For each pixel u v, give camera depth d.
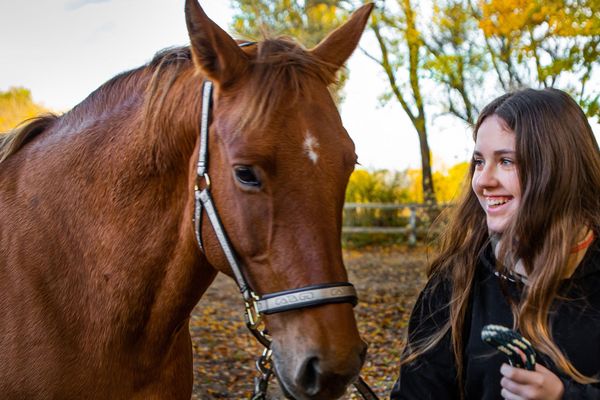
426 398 1.69
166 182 1.83
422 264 11.12
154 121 1.83
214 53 1.66
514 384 1.33
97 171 1.91
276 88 1.56
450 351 1.68
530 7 7.99
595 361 1.41
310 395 1.51
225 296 8.26
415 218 14.12
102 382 1.86
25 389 1.83
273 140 1.51
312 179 1.52
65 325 1.85
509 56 9.26
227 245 1.64
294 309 1.54
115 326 1.85
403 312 6.87
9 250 1.94
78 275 1.89
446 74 10.57
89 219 1.90
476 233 1.68
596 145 1.54
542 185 1.46
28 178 2.03
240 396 4.21
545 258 1.44
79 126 2.03
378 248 13.76
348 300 1.55
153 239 1.84
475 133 1.66
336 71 1.79
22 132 2.16
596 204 1.48
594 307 1.43
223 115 1.63
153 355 1.92
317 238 1.53
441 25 10.64
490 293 1.60
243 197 1.57
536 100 1.52
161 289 1.87
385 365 4.79
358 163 1.74
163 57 1.95
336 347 1.50
